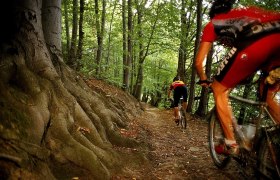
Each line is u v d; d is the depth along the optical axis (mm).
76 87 5953
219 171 4730
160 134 8195
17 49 4035
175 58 30344
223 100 3416
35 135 3480
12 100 3502
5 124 3178
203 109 13117
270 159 3199
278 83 3203
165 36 19625
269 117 3312
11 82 3764
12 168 2887
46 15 5680
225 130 3463
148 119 11688
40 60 4512
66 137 4023
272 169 3150
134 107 13266
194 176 4633
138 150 5496
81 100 5629
